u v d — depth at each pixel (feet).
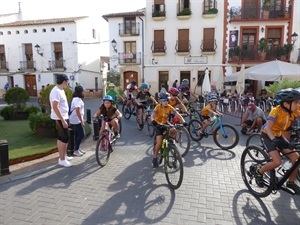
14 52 95.81
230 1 69.72
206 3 71.61
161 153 16.17
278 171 12.57
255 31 69.97
